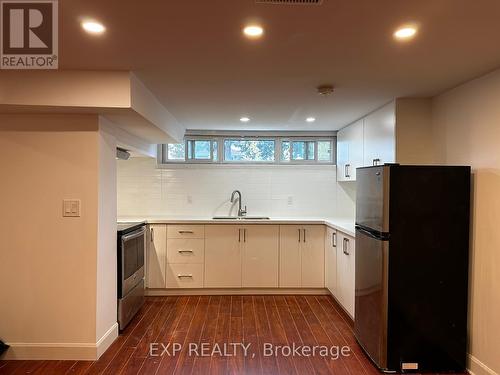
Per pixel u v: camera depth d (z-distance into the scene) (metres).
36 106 2.38
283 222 4.23
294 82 2.60
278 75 2.44
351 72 2.37
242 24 1.66
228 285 4.21
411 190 2.43
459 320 2.47
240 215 4.76
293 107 3.42
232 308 3.76
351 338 3.02
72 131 2.61
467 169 2.48
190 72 2.38
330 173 4.92
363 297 2.77
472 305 2.46
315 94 2.93
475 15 1.57
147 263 4.16
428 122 3.06
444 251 2.45
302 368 2.51
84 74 2.35
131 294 3.39
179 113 3.71
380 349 2.45
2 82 2.33
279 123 4.29
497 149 2.28
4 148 2.59
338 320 3.43
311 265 4.27
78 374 2.42
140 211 4.79
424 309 2.44
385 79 2.53
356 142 4.08
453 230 2.46
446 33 1.77
